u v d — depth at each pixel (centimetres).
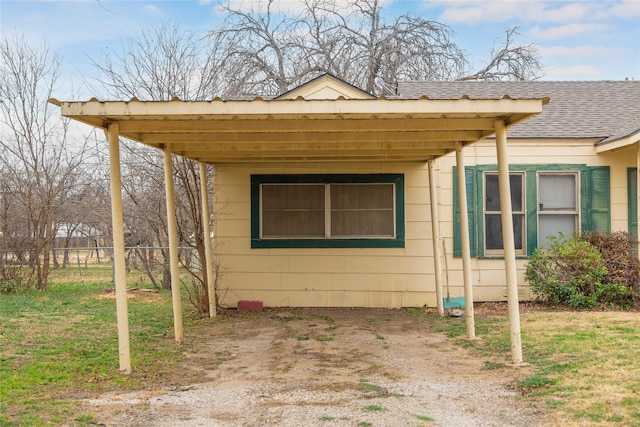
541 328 827
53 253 1900
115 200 625
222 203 1114
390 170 1107
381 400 510
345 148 829
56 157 1769
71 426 441
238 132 707
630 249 1060
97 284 1525
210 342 805
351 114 588
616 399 480
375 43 2100
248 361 689
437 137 739
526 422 444
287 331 888
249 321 979
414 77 2058
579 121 1170
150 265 1581
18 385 549
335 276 1106
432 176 1034
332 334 861
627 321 863
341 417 461
